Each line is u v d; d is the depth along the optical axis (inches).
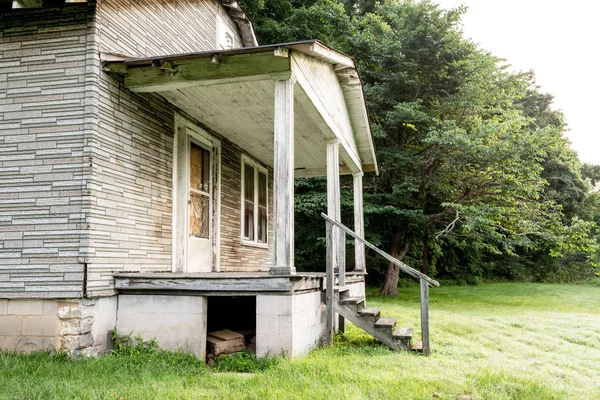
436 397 157.9
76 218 195.6
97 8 207.5
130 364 184.5
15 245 199.8
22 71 208.7
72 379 158.7
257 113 284.2
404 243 727.1
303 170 454.6
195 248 294.0
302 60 231.9
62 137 201.5
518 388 178.4
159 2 272.8
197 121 297.6
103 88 207.6
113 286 208.8
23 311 196.5
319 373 177.3
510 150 584.7
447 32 674.2
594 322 426.6
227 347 219.0
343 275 276.5
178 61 215.6
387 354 231.9
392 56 679.1
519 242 637.9
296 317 209.5
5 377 159.2
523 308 568.7
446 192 667.4
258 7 739.4
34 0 205.0
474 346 283.4
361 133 407.8
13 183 203.2
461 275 1072.8
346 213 703.1
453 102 684.7
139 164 232.5
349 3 933.8
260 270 413.7
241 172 371.6
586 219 1115.3
